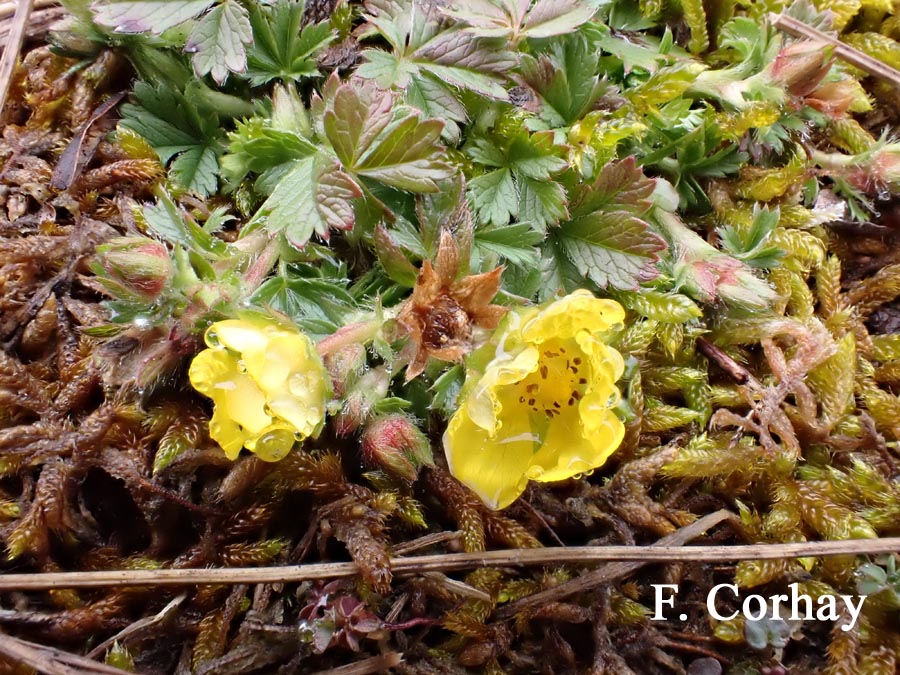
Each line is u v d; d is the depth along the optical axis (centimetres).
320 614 9
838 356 10
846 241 11
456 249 8
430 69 10
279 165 10
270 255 9
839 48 11
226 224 10
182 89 11
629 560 9
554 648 9
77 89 11
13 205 10
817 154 11
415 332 8
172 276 8
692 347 10
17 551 9
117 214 10
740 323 10
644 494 10
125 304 8
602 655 9
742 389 10
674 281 10
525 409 8
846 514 10
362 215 10
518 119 10
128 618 9
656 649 9
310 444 9
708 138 11
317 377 8
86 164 10
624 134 10
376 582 9
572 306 8
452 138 10
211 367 8
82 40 10
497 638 9
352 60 11
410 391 9
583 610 9
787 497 10
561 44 10
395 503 9
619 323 9
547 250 10
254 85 10
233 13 10
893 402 10
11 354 10
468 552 9
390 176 9
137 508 9
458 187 9
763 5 12
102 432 9
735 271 10
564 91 10
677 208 11
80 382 9
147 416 9
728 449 10
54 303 10
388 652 9
